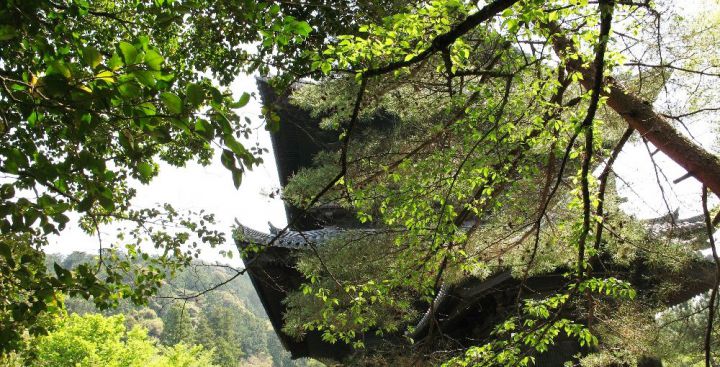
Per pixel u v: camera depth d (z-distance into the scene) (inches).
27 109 129.3
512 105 242.7
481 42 273.1
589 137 214.5
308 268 331.3
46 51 133.0
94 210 259.1
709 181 257.9
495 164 275.4
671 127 271.1
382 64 235.8
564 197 326.0
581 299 341.4
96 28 332.8
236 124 162.6
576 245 269.9
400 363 347.3
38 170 135.3
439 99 300.8
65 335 831.1
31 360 285.7
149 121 122.3
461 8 195.9
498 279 433.4
